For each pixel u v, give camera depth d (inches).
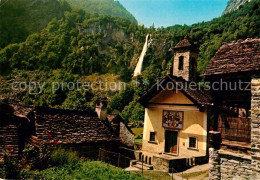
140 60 3978.8
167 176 461.1
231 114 358.9
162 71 3218.5
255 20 2481.5
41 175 298.5
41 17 4562.0
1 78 3085.6
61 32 4293.8
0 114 472.7
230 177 340.5
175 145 659.4
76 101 1795.0
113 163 536.4
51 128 470.3
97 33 4596.5
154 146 701.9
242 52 382.0
